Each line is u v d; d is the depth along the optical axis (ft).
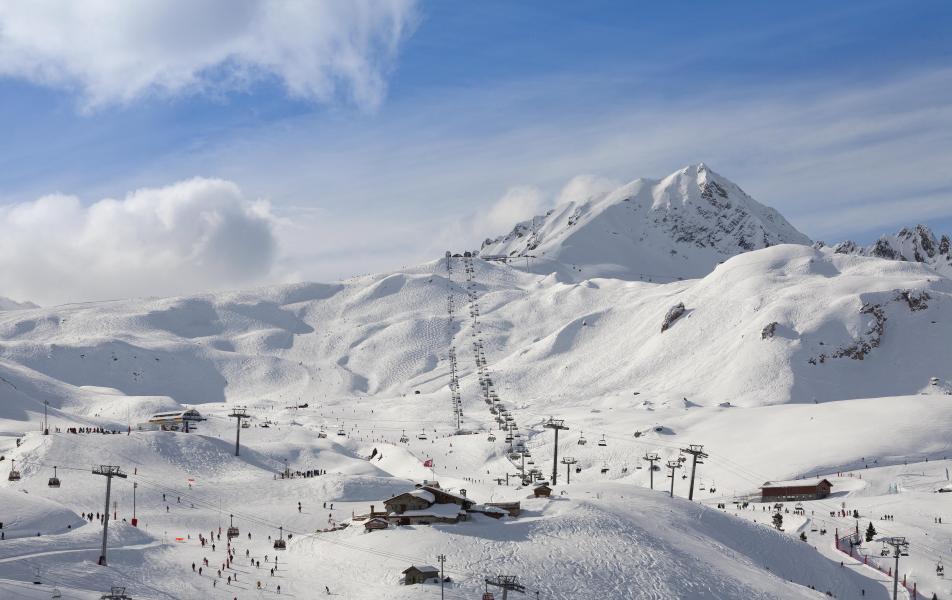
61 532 382.63
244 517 473.26
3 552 336.90
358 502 525.34
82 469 537.24
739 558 407.64
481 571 351.87
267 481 561.02
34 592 296.92
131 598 297.94
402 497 416.46
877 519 517.96
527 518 418.92
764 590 366.02
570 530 400.06
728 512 521.24
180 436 631.15
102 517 436.35
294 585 343.46
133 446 590.96
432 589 330.95
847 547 470.80
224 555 383.45
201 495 515.91
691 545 404.98
